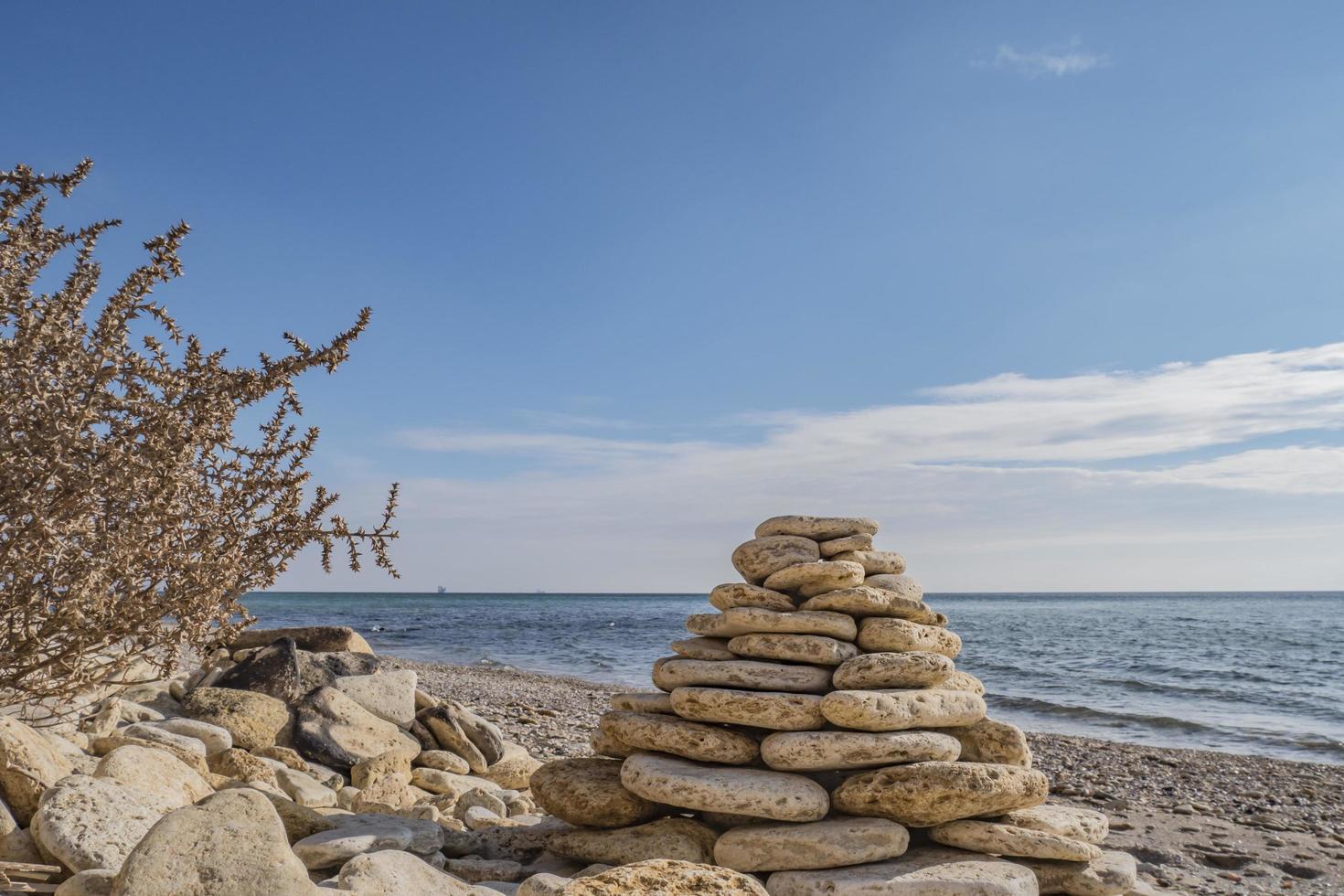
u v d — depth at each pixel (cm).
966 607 10294
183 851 359
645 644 3881
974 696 626
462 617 6638
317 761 820
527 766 903
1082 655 3148
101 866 394
